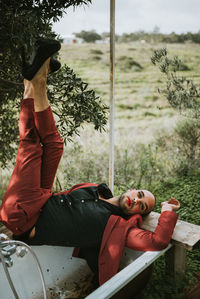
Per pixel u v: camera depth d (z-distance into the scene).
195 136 4.97
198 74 9.09
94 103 2.76
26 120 2.04
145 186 4.37
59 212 2.10
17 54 2.32
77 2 2.22
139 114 9.29
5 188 4.40
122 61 13.66
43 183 2.22
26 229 2.01
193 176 4.53
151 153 5.16
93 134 6.68
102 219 2.14
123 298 1.92
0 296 2.12
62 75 2.64
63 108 2.92
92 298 1.54
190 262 2.59
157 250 1.96
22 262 2.24
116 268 2.00
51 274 2.40
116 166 5.07
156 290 2.18
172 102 4.02
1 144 3.74
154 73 12.56
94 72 12.66
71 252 2.50
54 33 2.59
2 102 3.34
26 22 2.14
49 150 2.14
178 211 3.40
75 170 4.71
